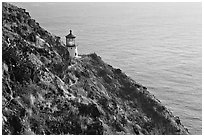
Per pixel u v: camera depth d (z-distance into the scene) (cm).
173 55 16962
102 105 4275
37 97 3241
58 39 5738
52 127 3045
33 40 4506
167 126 5172
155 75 13000
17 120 2756
